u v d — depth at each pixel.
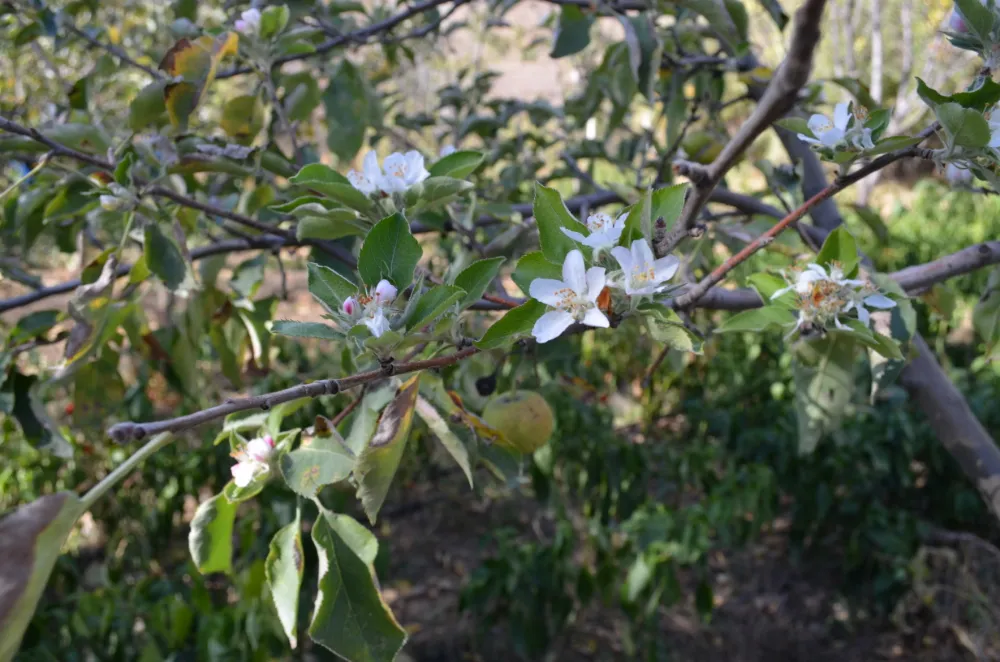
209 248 0.88
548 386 1.19
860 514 1.77
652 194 0.47
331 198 0.57
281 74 0.99
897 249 3.36
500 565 1.52
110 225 0.82
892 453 1.80
